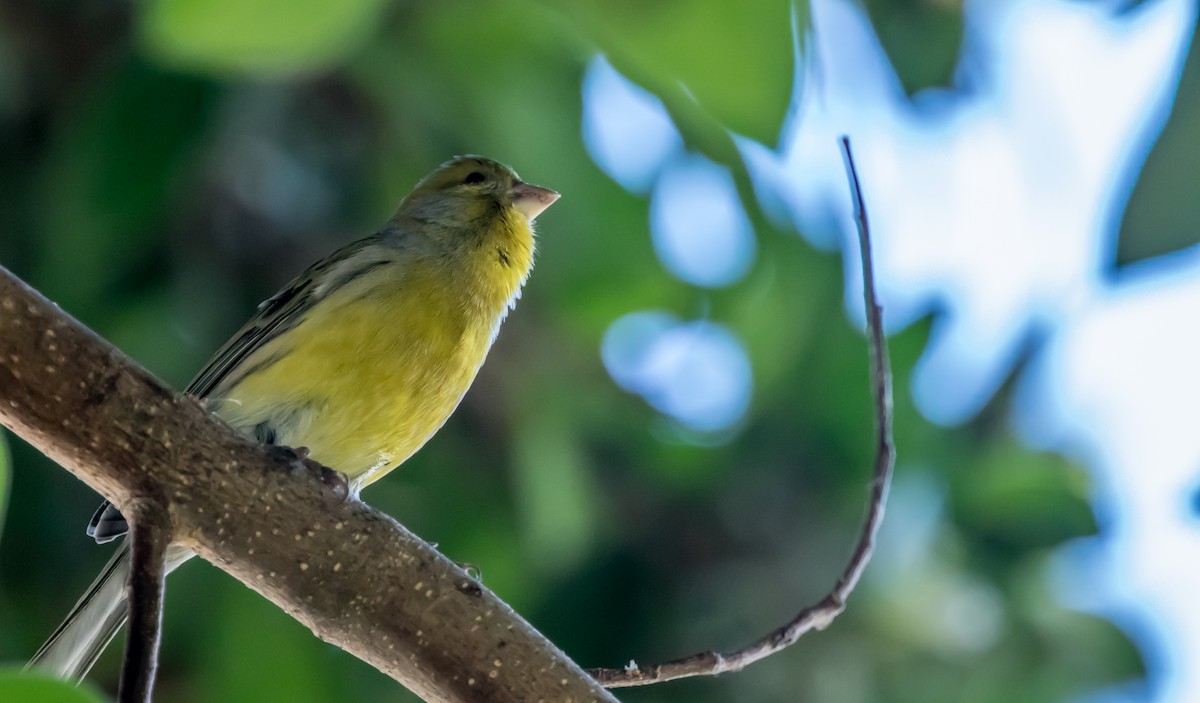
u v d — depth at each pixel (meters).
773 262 11.37
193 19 6.77
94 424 5.68
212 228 11.07
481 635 5.99
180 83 9.36
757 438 12.76
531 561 11.62
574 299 11.66
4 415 5.65
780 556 12.62
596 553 12.41
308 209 11.43
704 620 12.43
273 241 11.28
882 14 10.14
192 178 10.43
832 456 12.73
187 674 10.30
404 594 5.99
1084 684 13.00
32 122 10.59
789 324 11.67
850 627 12.50
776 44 6.65
